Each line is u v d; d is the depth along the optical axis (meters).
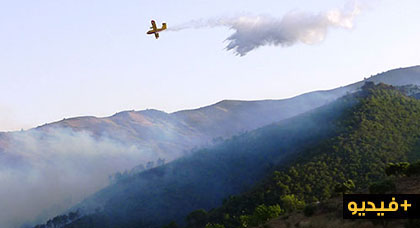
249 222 71.19
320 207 53.41
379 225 37.81
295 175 125.19
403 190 47.28
